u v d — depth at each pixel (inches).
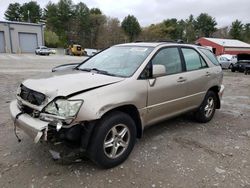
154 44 182.1
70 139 126.4
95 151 134.7
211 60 226.1
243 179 136.6
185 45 201.6
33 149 162.9
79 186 126.9
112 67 169.2
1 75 522.9
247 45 2237.9
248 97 363.3
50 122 125.6
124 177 135.6
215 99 231.8
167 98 173.5
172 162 152.3
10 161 148.1
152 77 161.8
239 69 837.8
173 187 128.4
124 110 153.3
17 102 152.9
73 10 3523.6
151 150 167.0
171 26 3828.7
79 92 129.9
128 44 194.2
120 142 146.1
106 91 136.3
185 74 189.3
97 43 3442.4
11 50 1903.3
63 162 147.6
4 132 189.2
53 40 3048.7
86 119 126.3
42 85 137.5
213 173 141.7
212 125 221.5
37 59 1204.5
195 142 182.2
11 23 1871.3
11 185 126.3
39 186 126.2
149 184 130.2
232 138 192.5
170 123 221.0
